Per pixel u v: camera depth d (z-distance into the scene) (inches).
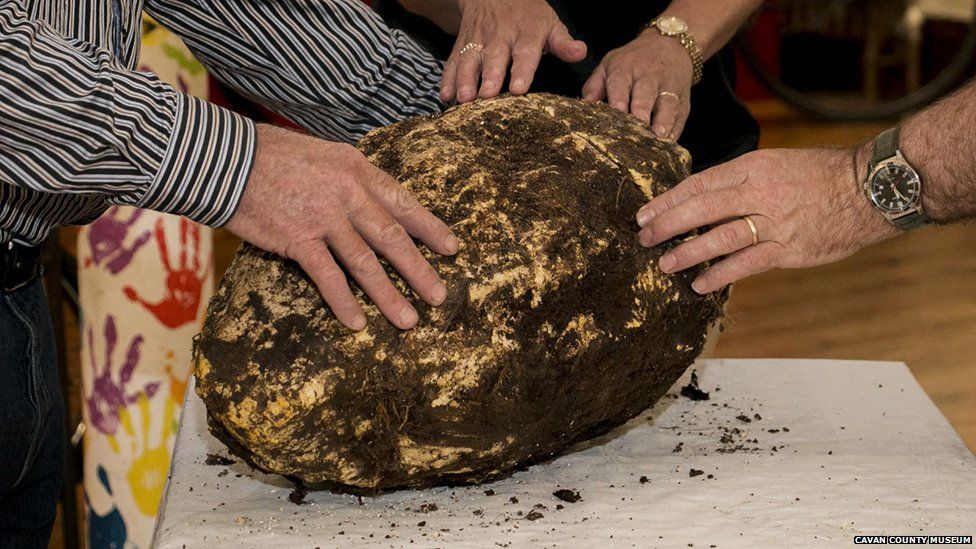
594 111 58.9
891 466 56.9
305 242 46.5
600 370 52.2
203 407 65.8
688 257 53.6
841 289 148.0
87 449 83.3
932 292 145.9
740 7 69.6
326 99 62.7
